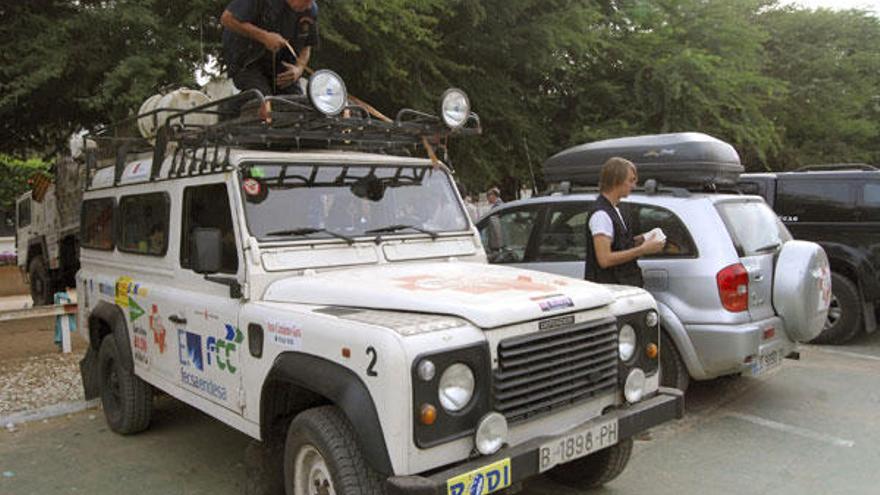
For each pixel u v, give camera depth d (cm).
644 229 574
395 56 1012
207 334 409
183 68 897
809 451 489
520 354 311
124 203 535
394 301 331
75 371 767
